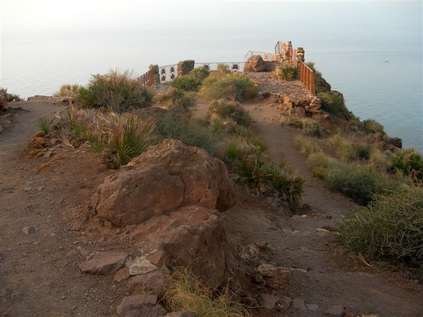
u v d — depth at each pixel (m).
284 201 13.40
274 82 35.25
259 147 19.14
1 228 7.29
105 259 6.39
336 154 23.61
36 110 16.08
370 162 23.05
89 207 7.66
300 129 26.38
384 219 8.91
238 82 31.59
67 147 10.60
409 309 7.30
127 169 7.92
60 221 7.48
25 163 10.06
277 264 8.44
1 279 6.08
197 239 6.50
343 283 7.98
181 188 7.49
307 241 9.99
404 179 18.78
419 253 8.66
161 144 8.23
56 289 5.96
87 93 16.78
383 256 9.01
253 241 9.36
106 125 10.84
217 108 25.28
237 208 11.42
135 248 6.62
